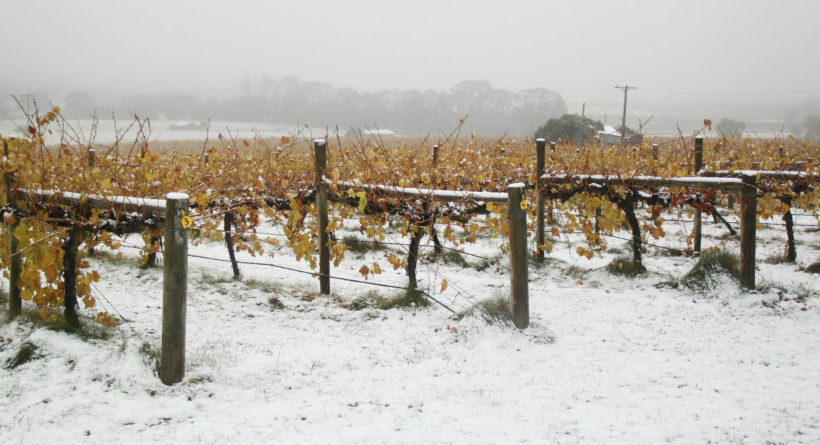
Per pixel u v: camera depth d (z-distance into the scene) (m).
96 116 4.83
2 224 4.46
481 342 4.53
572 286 6.40
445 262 7.33
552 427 3.18
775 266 7.07
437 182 6.12
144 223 4.14
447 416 3.31
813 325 4.90
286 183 6.14
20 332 4.20
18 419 3.11
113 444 2.92
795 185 7.02
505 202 4.83
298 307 5.44
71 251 4.29
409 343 4.56
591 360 4.25
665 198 6.41
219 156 8.88
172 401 3.40
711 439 3.04
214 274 6.46
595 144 8.23
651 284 6.24
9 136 4.43
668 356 4.32
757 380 3.85
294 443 2.97
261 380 3.78
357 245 7.92
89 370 3.66
